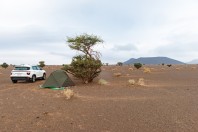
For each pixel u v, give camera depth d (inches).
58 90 810.8
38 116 451.2
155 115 454.0
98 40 1211.2
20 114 466.6
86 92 747.4
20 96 682.2
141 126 391.5
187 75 1540.4
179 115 452.1
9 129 378.6
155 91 767.1
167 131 367.6
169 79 1245.7
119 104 552.7
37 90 813.9
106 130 374.9
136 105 541.0
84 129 379.9
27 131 369.7
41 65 2994.6
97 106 532.7
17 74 1070.4
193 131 365.1
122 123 407.8
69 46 1216.2
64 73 916.0
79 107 523.8
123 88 846.5
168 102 573.0
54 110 497.4
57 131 370.6
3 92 772.6
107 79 1267.2
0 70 2385.6
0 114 467.2
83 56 1098.7
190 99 611.5
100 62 1054.4
